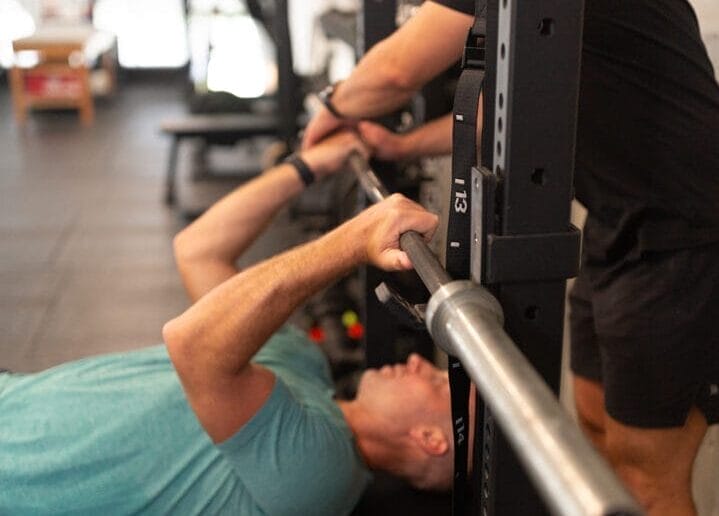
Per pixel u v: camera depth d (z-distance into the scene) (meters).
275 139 6.40
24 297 3.89
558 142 0.94
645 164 1.50
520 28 0.90
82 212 5.05
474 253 1.00
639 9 1.42
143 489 1.45
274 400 1.41
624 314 1.58
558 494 0.61
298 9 7.42
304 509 1.45
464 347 0.82
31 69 7.18
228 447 1.40
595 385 1.91
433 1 1.52
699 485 1.88
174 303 3.85
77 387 1.54
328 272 1.30
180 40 8.49
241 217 1.90
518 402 0.70
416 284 1.85
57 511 1.45
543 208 0.96
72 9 8.09
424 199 2.29
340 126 1.96
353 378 2.66
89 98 7.30
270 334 1.35
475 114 1.01
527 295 1.00
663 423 1.60
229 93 5.96
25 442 1.48
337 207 3.38
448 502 1.71
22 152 6.36
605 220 1.60
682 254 1.52
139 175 5.80
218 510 1.44
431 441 1.67
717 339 1.54
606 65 1.46
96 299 3.88
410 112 2.27
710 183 1.48
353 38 2.83
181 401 1.50
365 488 1.69
